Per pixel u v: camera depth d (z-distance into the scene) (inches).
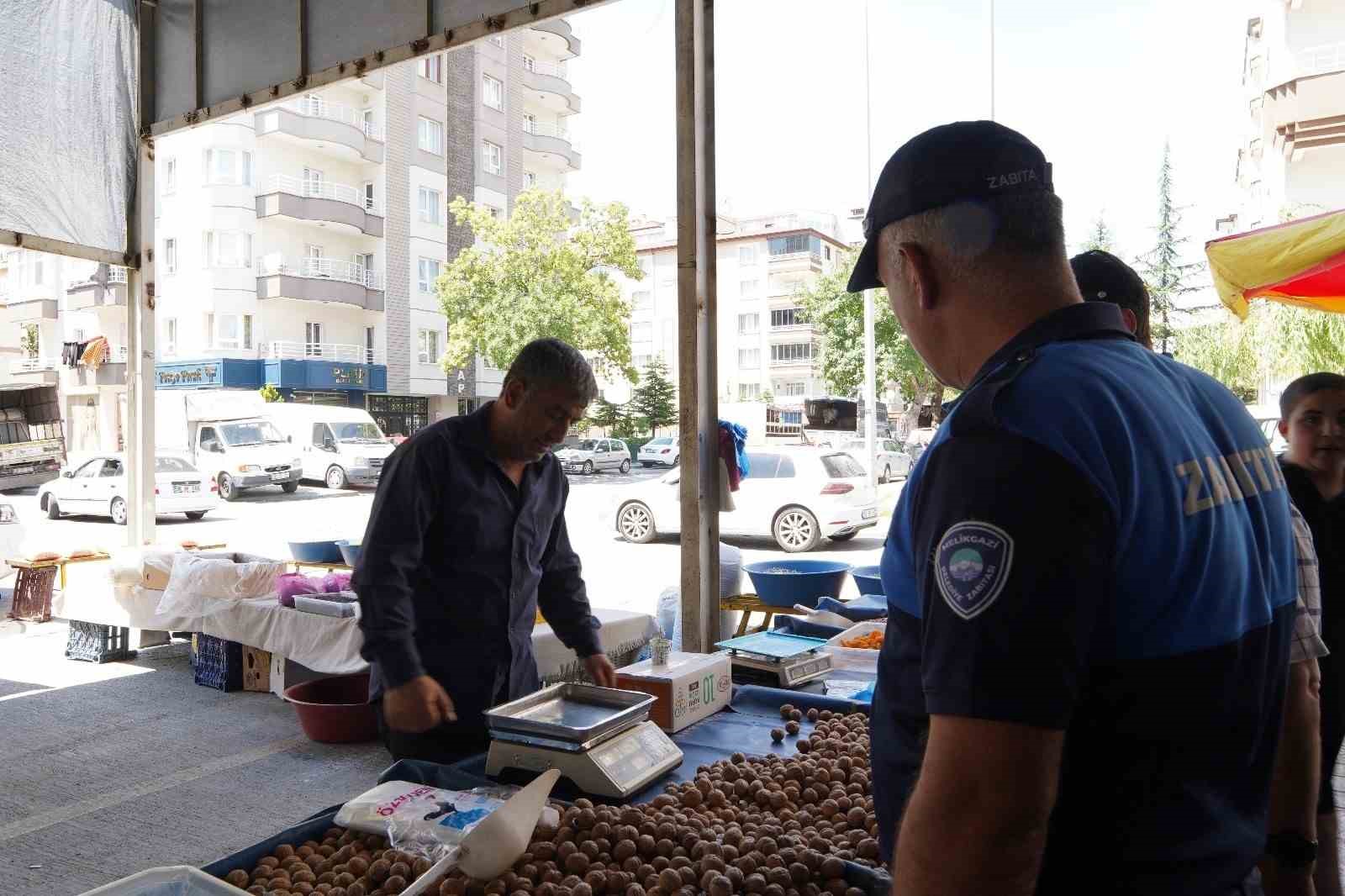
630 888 64.4
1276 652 40.6
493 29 210.8
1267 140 864.9
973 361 40.4
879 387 1226.6
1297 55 884.0
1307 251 180.1
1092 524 32.4
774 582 207.5
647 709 89.9
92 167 267.6
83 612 257.6
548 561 111.2
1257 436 43.8
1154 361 40.7
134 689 232.4
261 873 69.2
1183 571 35.0
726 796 81.3
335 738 191.0
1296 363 466.6
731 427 194.5
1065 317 38.6
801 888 63.9
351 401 1279.5
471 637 99.6
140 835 148.6
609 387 1139.3
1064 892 35.8
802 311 1380.4
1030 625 31.5
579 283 1030.4
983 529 32.8
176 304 1164.5
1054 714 31.3
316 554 274.1
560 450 1243.8
